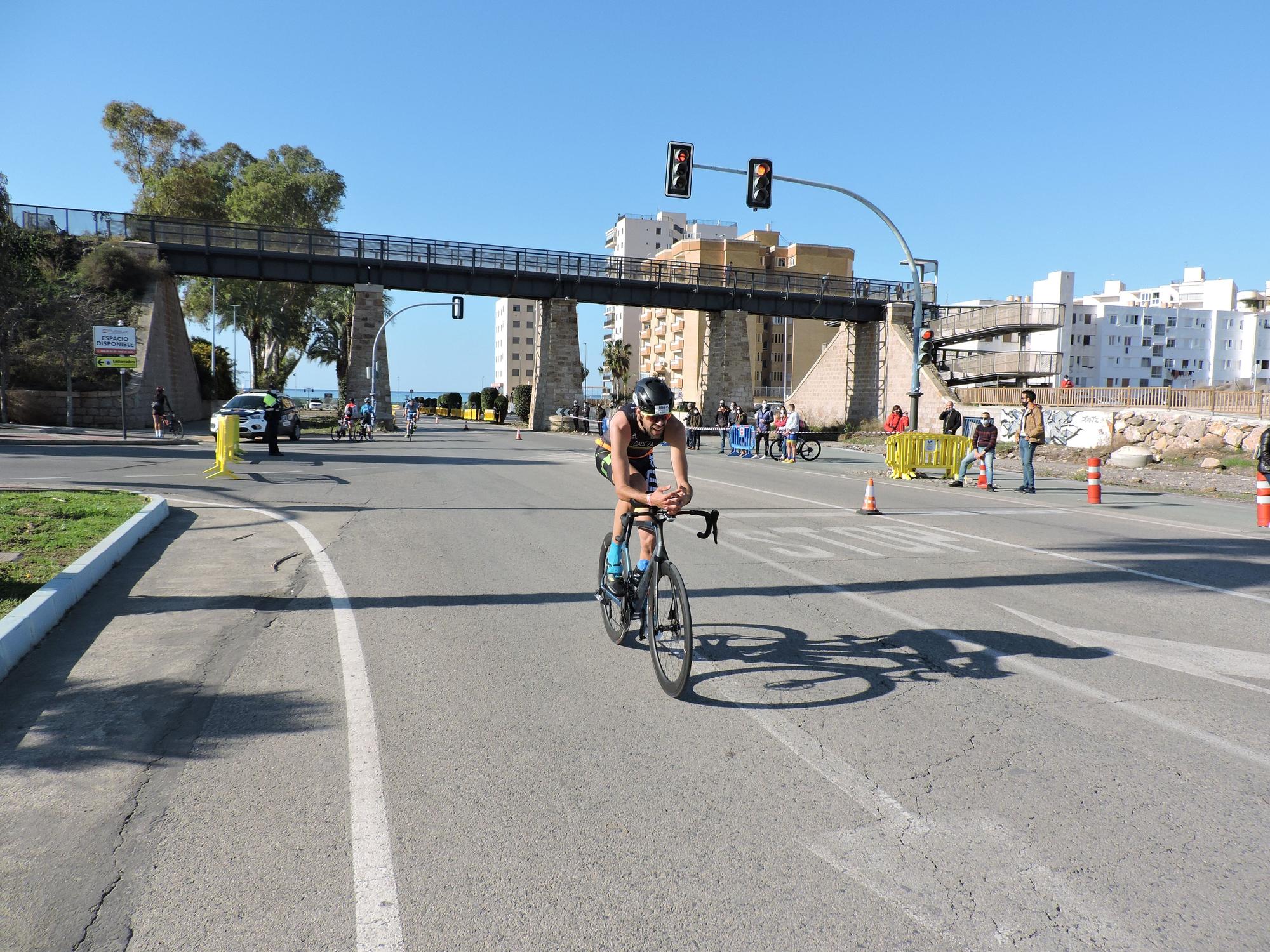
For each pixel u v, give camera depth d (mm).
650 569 4820
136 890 2689
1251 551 9406
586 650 5375
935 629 5906
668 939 2469
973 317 48688
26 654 5066
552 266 47438
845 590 7113
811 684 4734
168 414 32219
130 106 60688
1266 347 111875
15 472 15445
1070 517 12352
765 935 2490
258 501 12648
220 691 4539
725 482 17375
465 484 16016
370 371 46312
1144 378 109375
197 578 7273
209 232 41344
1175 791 3451
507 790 3418
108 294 36406
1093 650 5445
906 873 2838
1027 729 4102
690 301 49281
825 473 20562
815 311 49406
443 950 2406
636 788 3445
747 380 54312
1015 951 2426
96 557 7109
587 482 16672
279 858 2887
